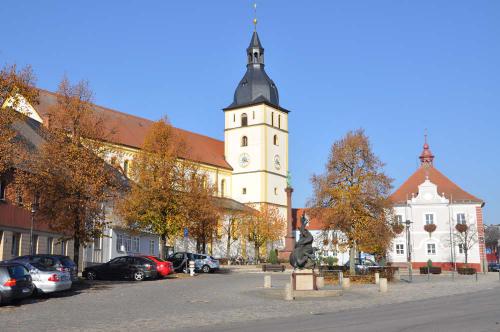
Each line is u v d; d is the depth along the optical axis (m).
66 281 25.73
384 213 41.03
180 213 45.34
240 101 93.50
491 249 136.50
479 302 24.36
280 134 94.62
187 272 49.75
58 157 33.50
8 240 37.28
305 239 29.28
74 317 18.56
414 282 42.19
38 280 24.72
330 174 41.25
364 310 21.23
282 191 93.44
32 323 17.05
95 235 35.06
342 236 41.88
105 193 35.09
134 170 45.81
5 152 26.89
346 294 29.19
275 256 75.94
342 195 40.16
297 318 18.53
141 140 74.62
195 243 74.56
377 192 40.56
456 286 36.94
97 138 35.47
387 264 59.69
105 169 35.41
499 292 31.27
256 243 80.75
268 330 15.28
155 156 45.47
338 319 17.94
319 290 28.31
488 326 15.56
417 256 73.69
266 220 81.62
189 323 17.17
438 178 78.88
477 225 72.12
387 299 26.48
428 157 86.19
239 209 81.88
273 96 94.06
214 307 22.14
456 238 72.38
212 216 56.03
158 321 17.61
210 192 50.56
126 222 46.38
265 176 90.06
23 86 27.56
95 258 50.59
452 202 73.50
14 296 21.59
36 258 27.50
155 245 65.06
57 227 34.00
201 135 95.44
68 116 34.78
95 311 20.31
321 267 47.72
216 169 89.25
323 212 41.16
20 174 33.53
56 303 22.95
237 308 21.86
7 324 16.83
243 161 92.12
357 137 41.53
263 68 95.88
